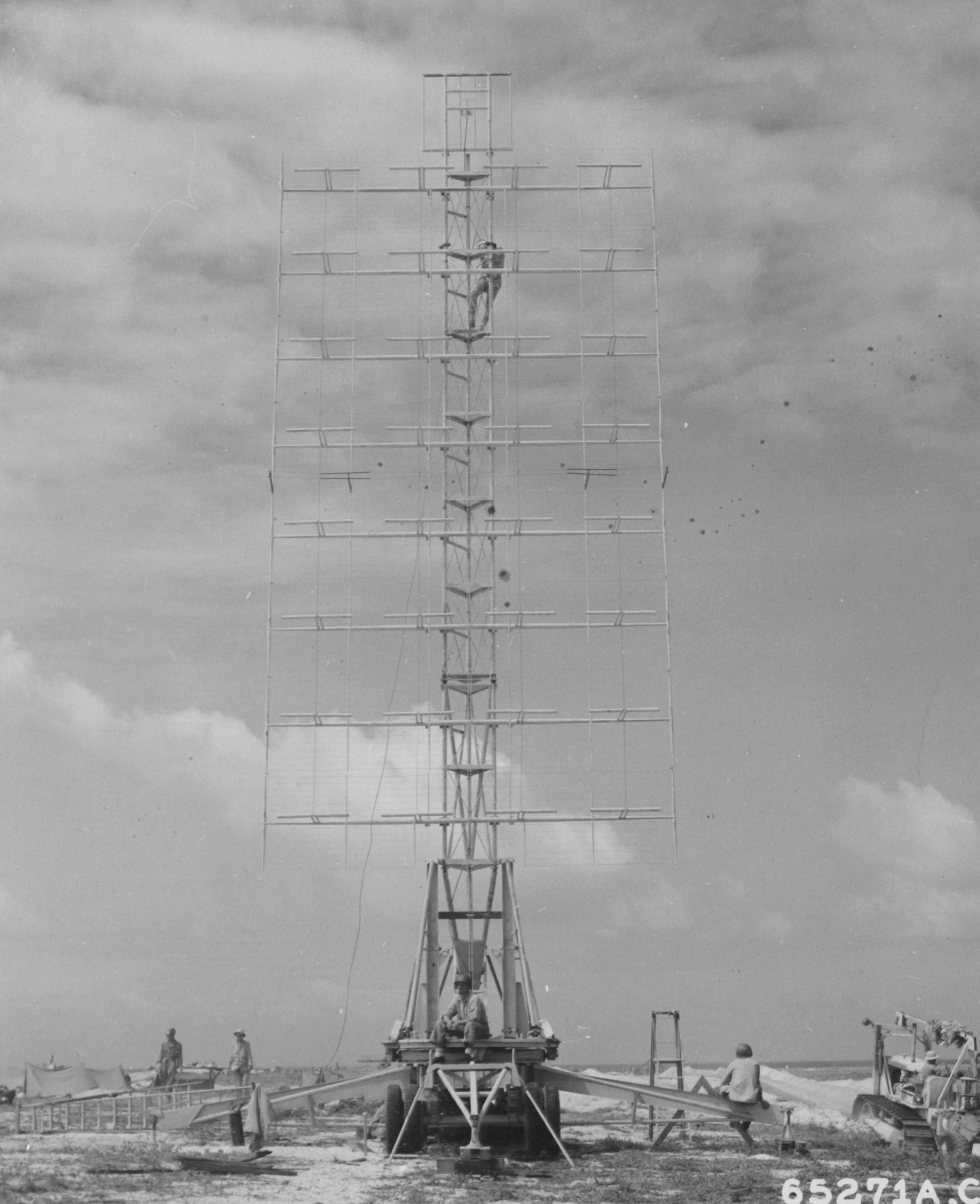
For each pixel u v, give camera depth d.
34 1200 25.56
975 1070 33.41
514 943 36.53
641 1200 25.95
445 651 39.88
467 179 43.12
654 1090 34.09
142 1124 41.50
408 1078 34.12
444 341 42.06
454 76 43.78
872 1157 31.27
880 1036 35.53
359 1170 30.20
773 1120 33.69
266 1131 32.84
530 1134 32.56
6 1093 49.41
